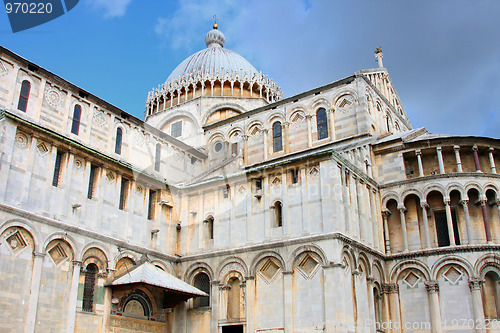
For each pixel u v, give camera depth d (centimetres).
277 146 5194
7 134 3225
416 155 4338
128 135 4453
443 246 4153
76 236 3519
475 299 3766
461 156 4350
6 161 3184
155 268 3903
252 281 3856
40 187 3397
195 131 5741
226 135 5534
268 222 3931
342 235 3572
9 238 3106
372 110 4881
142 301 3931
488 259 3862
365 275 3838
